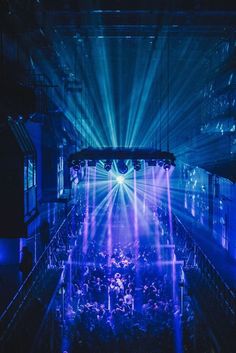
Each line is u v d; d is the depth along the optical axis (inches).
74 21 730.2
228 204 789.9
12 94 564.7
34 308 518.6
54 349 589.6
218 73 962.1
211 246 854.5
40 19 663.1
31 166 652.1
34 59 805.9
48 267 679.1
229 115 916.0
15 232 593.6
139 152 849.5
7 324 450.0
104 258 885.8
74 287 766.5
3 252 641.6
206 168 898.1
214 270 594.6
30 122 753.6
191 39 960.9
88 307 681.0
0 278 565.3
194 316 600.1
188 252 815.7
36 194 692.7
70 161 855.7
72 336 608.4
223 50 987.9
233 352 433.4
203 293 584.1
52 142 857.5
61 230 859.4
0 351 405.4
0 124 591.8
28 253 592.7
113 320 630.5
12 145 590.6
